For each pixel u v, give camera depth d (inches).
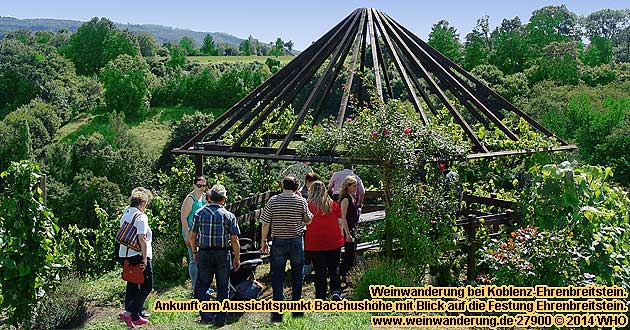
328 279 295.4
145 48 3572.8
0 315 294.8
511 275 238.5
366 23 385.7
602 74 1955.0
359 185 284.7
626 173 1144.8
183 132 1592.0
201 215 231.1
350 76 339.0
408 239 271.3
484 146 343.9
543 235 242.1
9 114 1909.4
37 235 268.4
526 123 377.1
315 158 293.4
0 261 261.3
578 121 1385.3
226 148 363.6
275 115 458.6
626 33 3553.2
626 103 1379.2
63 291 282.0
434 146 280.2
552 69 1959.9
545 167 269.1
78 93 2313.0
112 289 306.0
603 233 242.5
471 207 374.6
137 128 2097.7
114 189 1273.4
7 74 2174.0
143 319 243.0
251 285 263.4
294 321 235.8
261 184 463.2
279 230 237.3
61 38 3846.0
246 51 4286.4
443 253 280.7
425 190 283.3
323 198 243.8
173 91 2303.2
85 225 1237.7
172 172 401.1
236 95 2282.2
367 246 311.3
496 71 1763.0
